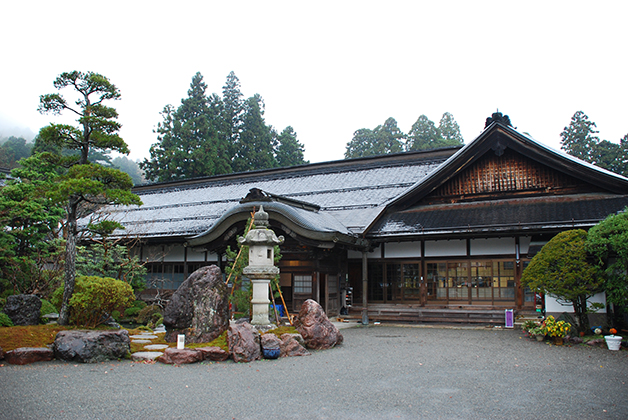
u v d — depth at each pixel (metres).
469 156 19.47
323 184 25.94
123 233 22.78
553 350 11.55
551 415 6.11
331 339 11.87
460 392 7.23
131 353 10.09
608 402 6.74
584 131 46.03
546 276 13.29
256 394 7.04
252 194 17.97
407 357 10.42
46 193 11.49
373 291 20.22
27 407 6.18
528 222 16.50
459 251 18.61
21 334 10.34
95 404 6.41
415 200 20.53
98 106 12.57
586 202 17.25
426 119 65.44
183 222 24.11
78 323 11.80
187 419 5.85
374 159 26.48
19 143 86.38
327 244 16.78
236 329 10.19
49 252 20.03
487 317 17.16
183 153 47.06
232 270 15.16
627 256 12.21
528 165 18.95
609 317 14.31
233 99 56.34
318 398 6.84
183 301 11.41
